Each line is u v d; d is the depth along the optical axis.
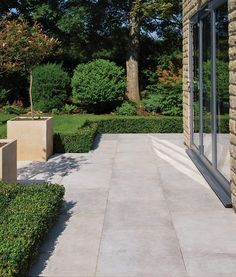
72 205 5.26
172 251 3.88
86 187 6.14
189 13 8.41
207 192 5.78
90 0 15.69
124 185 6.22
